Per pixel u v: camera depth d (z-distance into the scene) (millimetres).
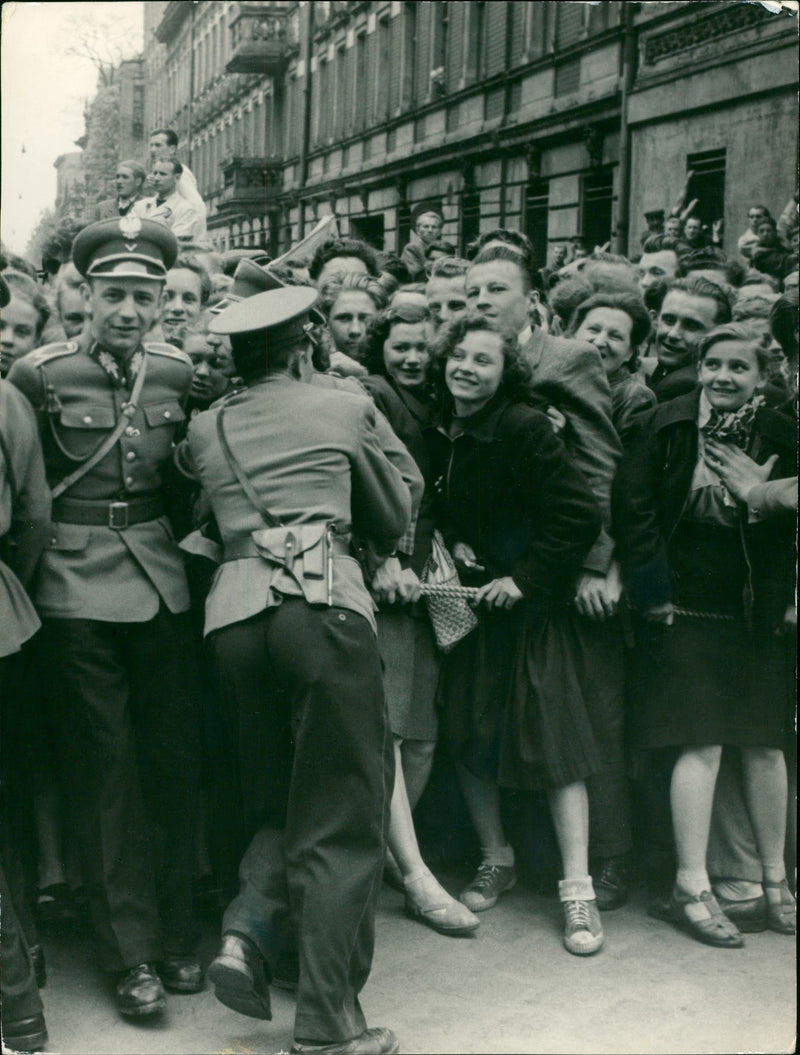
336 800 2531
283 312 2627
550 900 3189
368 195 4504
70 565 2701
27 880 2928
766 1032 2682
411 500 2795
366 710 2541
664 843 3217
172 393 2770
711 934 2975
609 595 3012
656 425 3004
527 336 3068
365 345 3225
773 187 3945
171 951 2820
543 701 2982
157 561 2760
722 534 2973
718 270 3195
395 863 3115
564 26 6176
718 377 2939
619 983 2838
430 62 6223
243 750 2646
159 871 2803
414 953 2949
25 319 2891
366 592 2641
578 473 2932
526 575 2953
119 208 3094
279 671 2541
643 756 3143
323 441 2605
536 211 5281
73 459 2703
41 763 2910
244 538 2623
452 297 3285
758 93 4078
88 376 2697
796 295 3020
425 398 3068
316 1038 2475
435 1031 2660
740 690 2975
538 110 6102
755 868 3057
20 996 2615
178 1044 2648
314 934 2494
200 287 3121
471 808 3158
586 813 3053
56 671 2688
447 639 3037
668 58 4660
